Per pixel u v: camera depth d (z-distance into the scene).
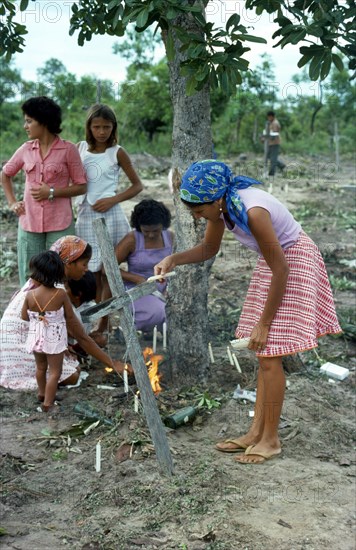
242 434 4.38
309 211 12.65
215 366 5.37
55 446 4.23
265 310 3.94
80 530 3.43
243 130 26.48
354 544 3.42
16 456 4.07
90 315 3.95
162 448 3.89
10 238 9.98
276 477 3.94
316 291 4.04
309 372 5.45
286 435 4.42
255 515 3.58
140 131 24.55
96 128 5.68
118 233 5.96
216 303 7.07
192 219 4.83
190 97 4.73
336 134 20.62
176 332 5.00
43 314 4.61
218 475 3.88
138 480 3.80
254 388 4.99
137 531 3.41
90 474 3.91
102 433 4.36
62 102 16.73
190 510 3.59
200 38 3.80
